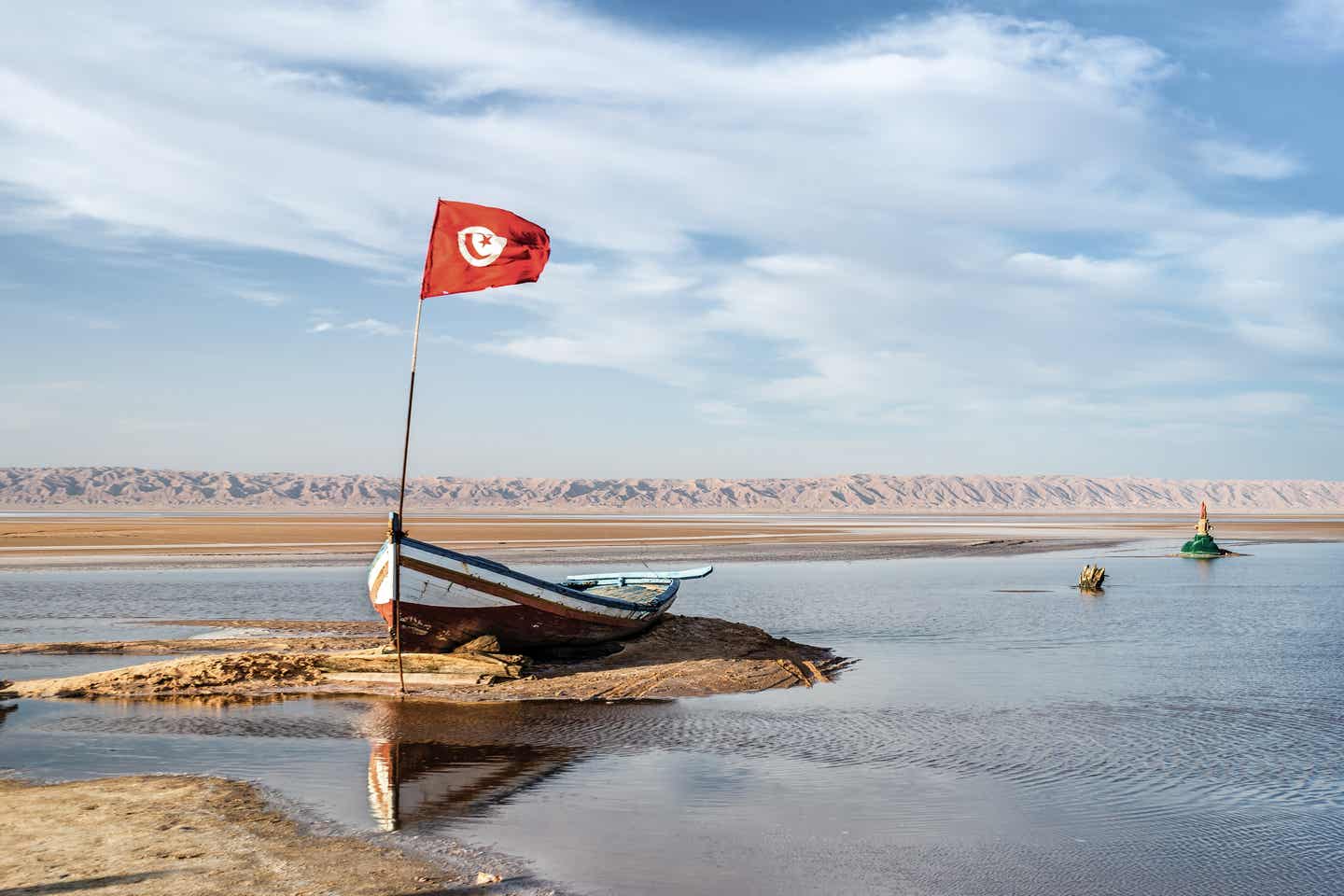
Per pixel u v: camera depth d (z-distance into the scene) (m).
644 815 10.73
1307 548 70.31
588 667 19.98
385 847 9.61
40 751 13.35
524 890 8.58
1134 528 115.56
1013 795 11.52
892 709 16.22
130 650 22.02
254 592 34.84
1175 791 11.73
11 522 109.38
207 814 10.52
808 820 10.57
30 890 8.38
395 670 18.56
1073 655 21.80
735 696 17.25
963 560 53.53
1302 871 9.23
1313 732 14.69
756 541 71.44
